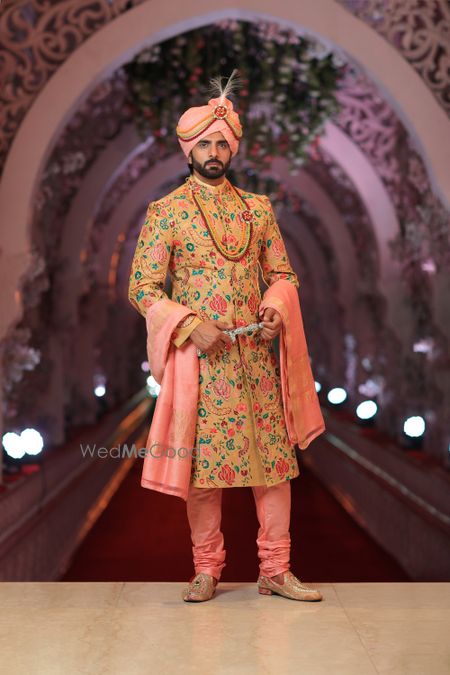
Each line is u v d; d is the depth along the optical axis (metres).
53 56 8.36
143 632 4.48
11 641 4.36
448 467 10.69
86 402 15.97
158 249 4.94
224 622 4.62
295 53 10.37
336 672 3.99
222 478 4.89
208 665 4.07
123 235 19.45
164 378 4.90
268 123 11.76
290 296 5.06
